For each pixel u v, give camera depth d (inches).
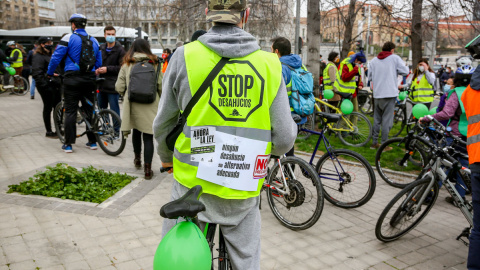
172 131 76.7
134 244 129.3
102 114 240.7
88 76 233.8
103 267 115.0
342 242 143.1
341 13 452.8
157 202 165.9
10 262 114.5
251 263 76.0
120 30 718.5
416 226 157.8
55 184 172.6
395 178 216.2
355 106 360.2
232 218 73.2
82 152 248.2
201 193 66.2
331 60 344.8
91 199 162.9
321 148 263.4
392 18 451.5
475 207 110.5
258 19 597.3
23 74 605.9
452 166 137.9
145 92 187.0
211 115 69.3
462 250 141.4
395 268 125.9
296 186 149.2
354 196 174.4
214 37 69.4
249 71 69.3
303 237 145.6
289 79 171.9
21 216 144.6
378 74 280.5
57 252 121.6
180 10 620.1
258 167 72.4
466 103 114.4
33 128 323.6
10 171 201.2
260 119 70.4
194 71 68.8
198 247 61.0
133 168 215.9
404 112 352.2
